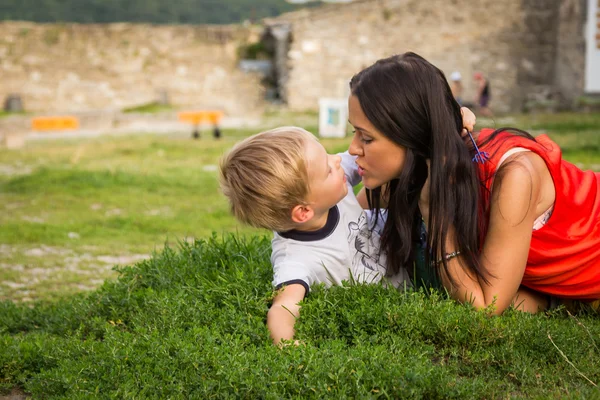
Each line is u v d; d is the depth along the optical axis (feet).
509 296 8.36
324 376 7.11
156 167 41.68
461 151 8.21
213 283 9.61
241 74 95.45
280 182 8.09
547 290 9.02
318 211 8.48
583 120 68.69
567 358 7.75
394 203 8.96
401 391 6.91
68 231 24.18
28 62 91.81
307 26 86.53
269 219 8.39
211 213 27.27
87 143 60.54
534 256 8.64
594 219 8.69
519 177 8.04
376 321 8.31
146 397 7.29
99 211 28.25
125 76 93.91
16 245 22.12
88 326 10.12
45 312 11.98
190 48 94.73
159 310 9.30
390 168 8.48
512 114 82.02
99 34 92.94
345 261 8.95
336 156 8.64
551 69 86.89
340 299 8.66
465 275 8.44
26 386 8.12
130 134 70.33
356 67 86.89
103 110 93.61
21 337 9.98
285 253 8.78
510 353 7.77
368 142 8.46
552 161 8.41
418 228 9.31
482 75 86.99
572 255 8.61
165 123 81.71
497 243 8.21
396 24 86.28
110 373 7.75
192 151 51.13
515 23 86.07
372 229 9.45
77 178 35.68
